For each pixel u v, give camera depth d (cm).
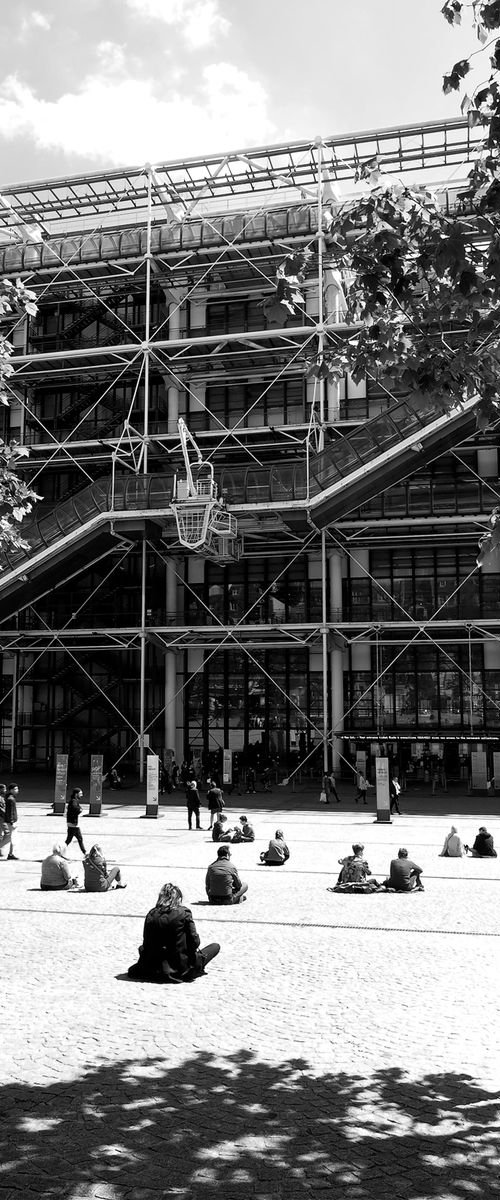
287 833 2161
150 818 2583
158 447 4216
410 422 3148
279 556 4169
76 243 4091
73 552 3491
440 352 768
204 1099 562
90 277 4197
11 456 1220
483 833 1731
